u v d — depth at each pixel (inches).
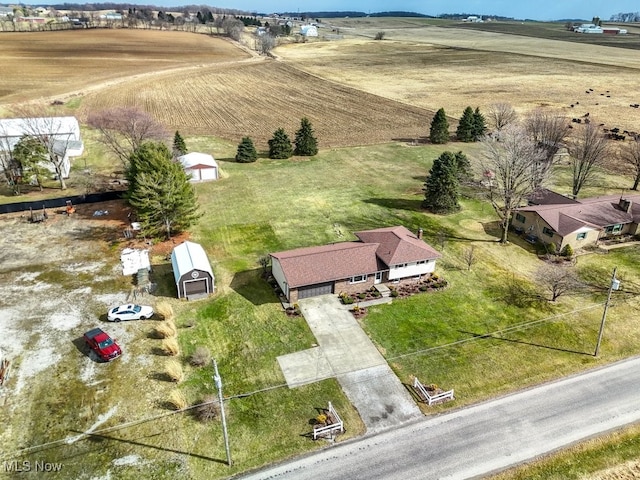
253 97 4515.3
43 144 2180.1
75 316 1350.9
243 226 1914.4
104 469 920.3
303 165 2696.9
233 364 1190.9
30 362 1175.0
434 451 965.8
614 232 1873.8
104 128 2404.0
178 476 908.6
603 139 2294.5
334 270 1435.8
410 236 1630.2
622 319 1379.2
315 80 5359.3
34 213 1961.1
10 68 5088.6
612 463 948.6
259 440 987.3
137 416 1038.4
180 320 1344.7
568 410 1068.5
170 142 2620.6
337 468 927.0
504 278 1584.6
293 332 1306.6
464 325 1350.9
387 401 1088.8
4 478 896.3
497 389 1126.4
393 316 1381.6
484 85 4906.5
